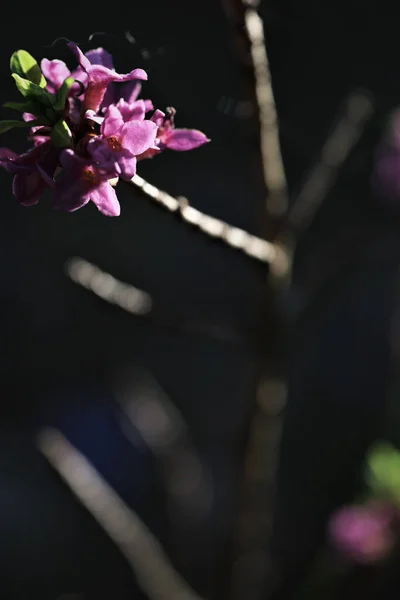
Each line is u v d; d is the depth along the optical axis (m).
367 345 5.74
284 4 5.71
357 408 5.50
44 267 6.39
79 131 1.02
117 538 2.42
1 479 5.30
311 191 2.11
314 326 5.66
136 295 1.99
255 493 2.38
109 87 1.08
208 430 5.65
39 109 1.01
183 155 6.36
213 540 3.90
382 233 3.04
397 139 3.18
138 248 6.44
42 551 4.84
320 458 5.24
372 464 2.51
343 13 6.30
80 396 5.89
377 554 2.50
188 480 2.98
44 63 1.07
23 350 6.08
